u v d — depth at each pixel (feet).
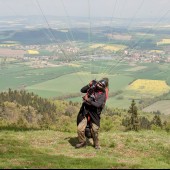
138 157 40.04
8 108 398.62
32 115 392.06
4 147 40.93
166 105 492.54
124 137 49.37
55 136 49.14
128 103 467.52
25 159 35.76
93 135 42.29
